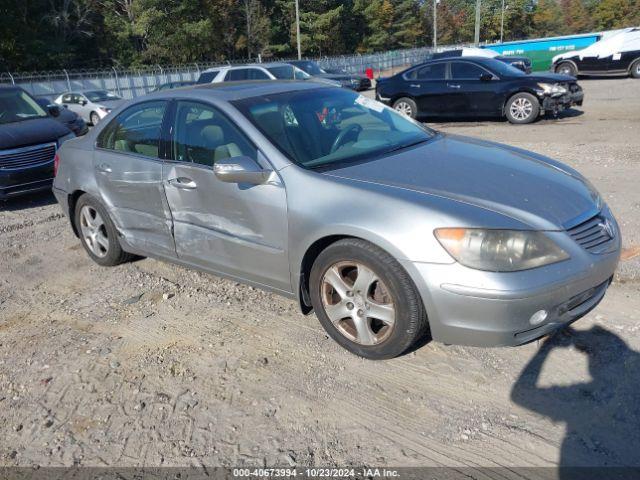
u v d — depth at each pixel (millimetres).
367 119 4246
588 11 85125
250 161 3455
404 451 2646
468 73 12852
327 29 58125
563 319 2957
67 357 3633
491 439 2676
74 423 2992
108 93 20984
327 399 3043
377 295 3174
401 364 3293
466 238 2814
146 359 3543
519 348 3346
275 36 55656
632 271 4203
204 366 3422
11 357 3684
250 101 3922
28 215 7188
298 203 3336
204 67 37844
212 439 2805
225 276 4004
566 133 10531
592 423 2721
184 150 4008
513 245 2797
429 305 2914
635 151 8328
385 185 3189
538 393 2955
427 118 14297
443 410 2893
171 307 4230
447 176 3322
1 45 38469
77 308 4348
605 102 14445
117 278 4859
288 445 2732
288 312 4008
